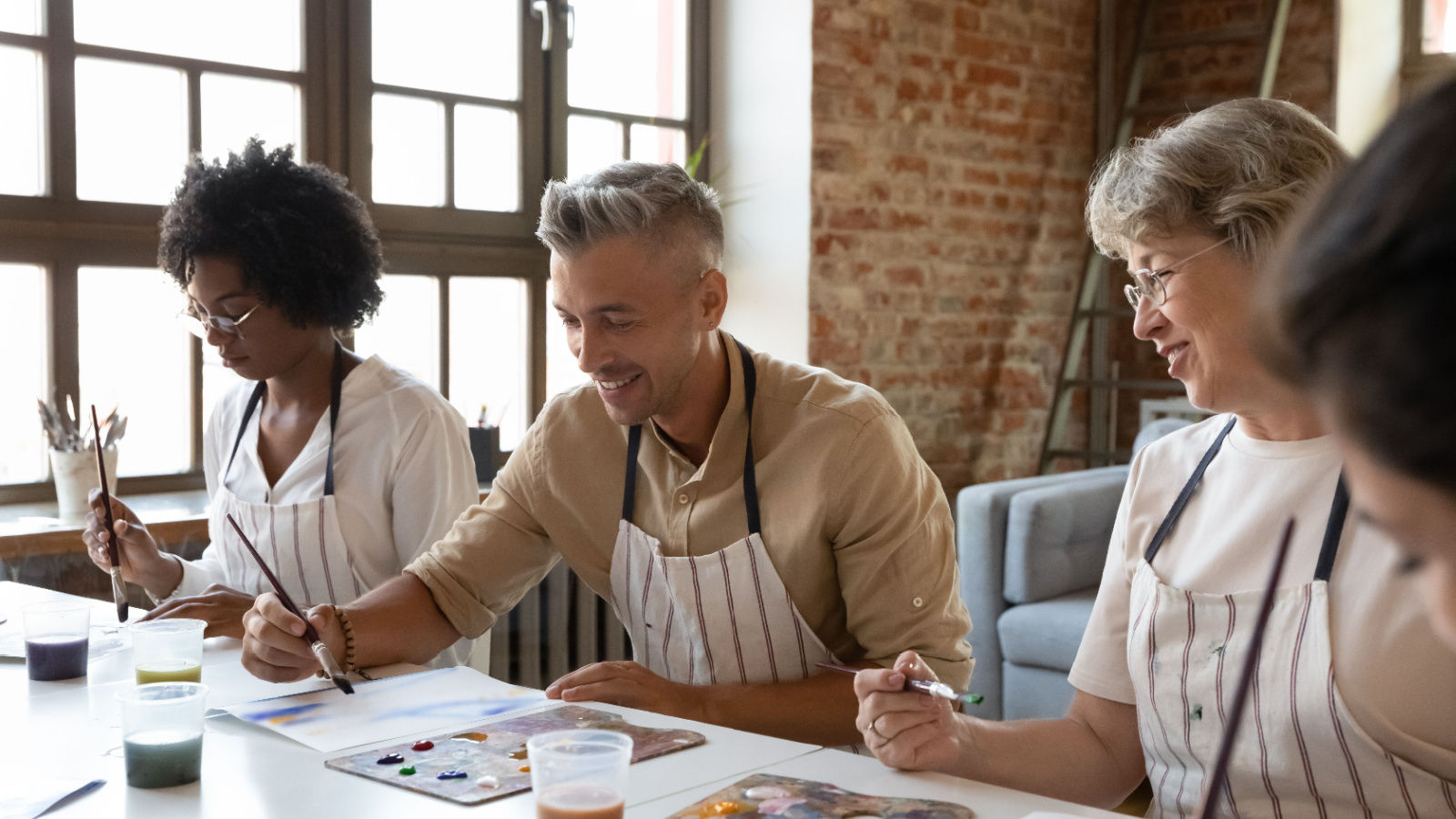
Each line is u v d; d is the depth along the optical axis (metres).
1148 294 1.26
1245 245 1.17
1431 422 0.34
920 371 4.11
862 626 1.62
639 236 1.49
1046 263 4.52
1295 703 1.16
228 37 2.96
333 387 2.04
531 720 1.33
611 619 3.22
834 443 1.59
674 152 3.88
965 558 3.22
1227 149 1.17
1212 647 1.24
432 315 3.37
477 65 3.42
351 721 1.33
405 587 1.73
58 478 2.56
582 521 1.76
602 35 3.67
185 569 2.02
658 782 1.14
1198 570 1.29
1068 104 4.55
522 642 3.09
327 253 2.04
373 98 3.21
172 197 2.06
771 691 1.52
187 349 2.96
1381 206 0.35
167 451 2.95
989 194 4.28
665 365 1.55
